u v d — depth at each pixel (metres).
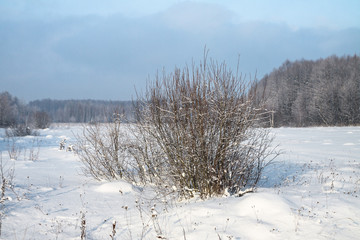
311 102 51.72
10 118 40.47
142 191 6.55
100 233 4.16
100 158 7.91
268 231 3.59
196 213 4.51
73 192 6.27
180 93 5.76
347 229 3.56
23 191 6.09
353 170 8.13
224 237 3.54
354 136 22.03
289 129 35.03
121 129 7.70
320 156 11.64
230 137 5.57
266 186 6.93
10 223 4.39
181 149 5.73
